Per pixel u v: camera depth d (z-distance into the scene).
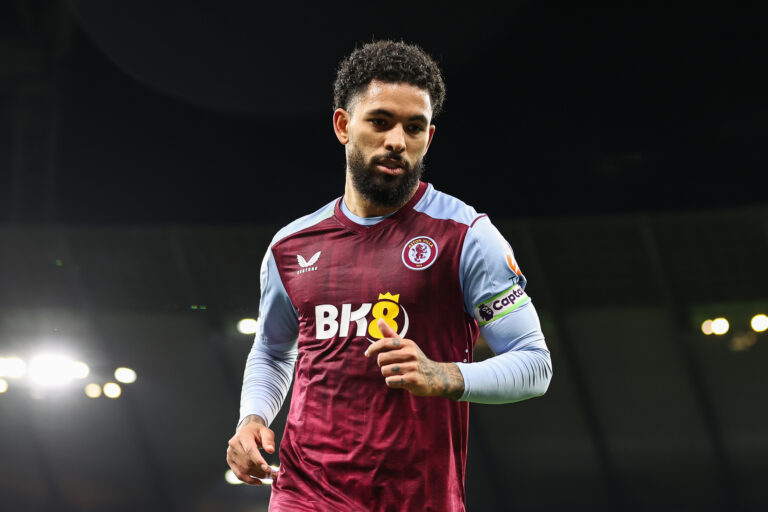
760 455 24.53
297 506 4.70
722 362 24.19
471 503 26.86
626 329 24.39
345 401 4.66
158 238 24.66
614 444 25.48
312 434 4.72
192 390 26.14
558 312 24.56
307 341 4.86
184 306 25.16
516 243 24.23
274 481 4.93
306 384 4.82
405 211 4.85
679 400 24.78
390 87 4.60
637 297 24.05
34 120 27.38
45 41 27.19
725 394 24.45
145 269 24.98
